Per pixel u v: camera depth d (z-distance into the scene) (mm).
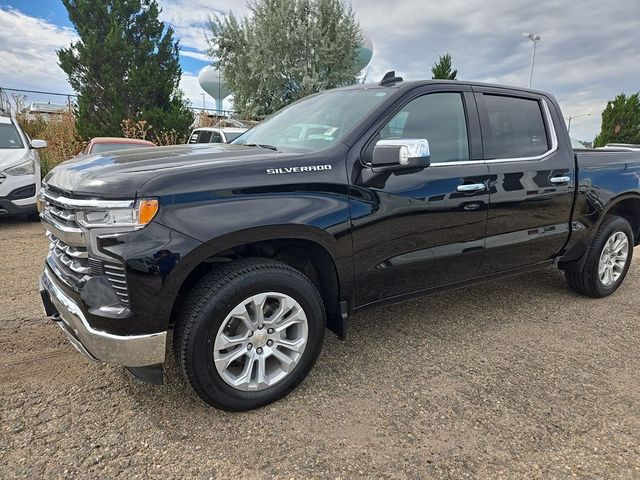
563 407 2621
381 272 2869
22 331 3373
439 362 3109
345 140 2762
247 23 18016
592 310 4078
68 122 16016
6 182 6773
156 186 2141
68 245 2379
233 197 2309
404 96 3012
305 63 17453
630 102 24203
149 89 16797
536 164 3570
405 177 2881
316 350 2697
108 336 2166
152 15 17656
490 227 3336
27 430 2309
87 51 16297
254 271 2412
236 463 2133
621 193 4129
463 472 2105
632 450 2273
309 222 2488
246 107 18453
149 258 2111
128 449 2203
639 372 3031
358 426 2420
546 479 2070
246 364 2484
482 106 3402
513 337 3512
